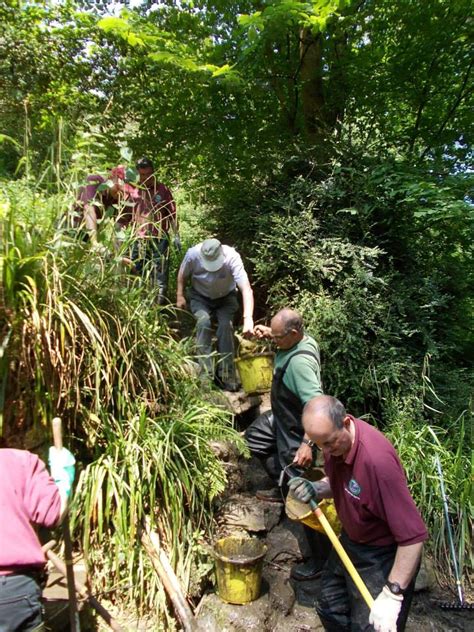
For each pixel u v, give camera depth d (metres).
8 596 1.94
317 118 5.91
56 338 2.88
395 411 4.29
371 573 2.36
